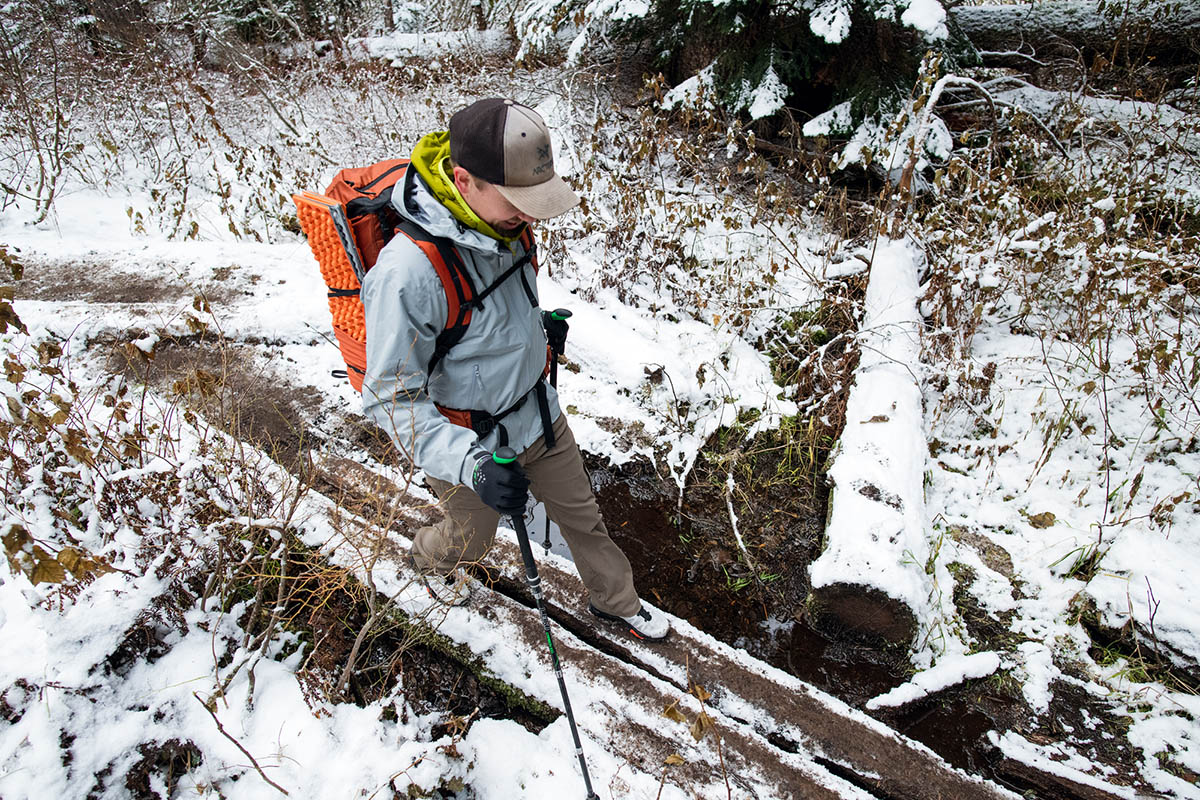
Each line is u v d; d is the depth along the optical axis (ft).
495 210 5.54
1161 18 20.43
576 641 8.54
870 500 9.86
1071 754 8.27
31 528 7.79
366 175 6.27
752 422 12.64
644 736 7.68
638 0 18.15
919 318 13.16
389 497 9.91
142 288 14.38
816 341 14.08
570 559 10.39
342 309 6.19
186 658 7.48
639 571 10.62
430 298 5.57
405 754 6.92
